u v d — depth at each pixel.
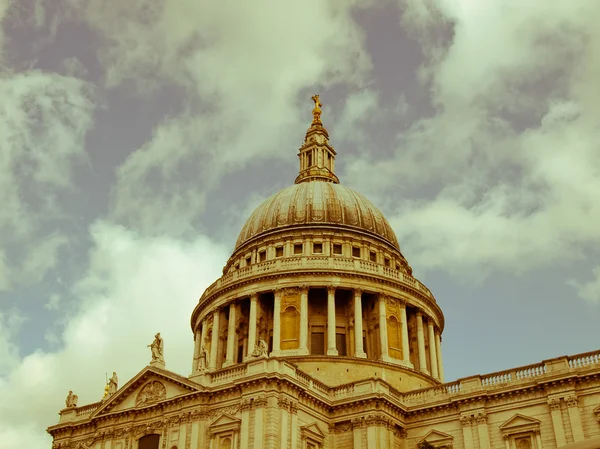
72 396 81.31
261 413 62.00
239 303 91.38
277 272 88.56
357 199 104.12
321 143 115.44
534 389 64.75
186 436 65.38
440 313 97.50
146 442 68.81
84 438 75.38
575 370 62.97
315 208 99.62
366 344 87.88
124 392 72.62
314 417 68.25
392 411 70.00
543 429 63.06
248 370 65.44
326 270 87.88
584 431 60.78
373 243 98.19
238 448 61.88
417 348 90.56
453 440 67.56
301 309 85.75
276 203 103.19
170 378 69.25
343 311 89.56
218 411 65.38
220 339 91.19
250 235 102.00
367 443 67.12
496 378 68.12
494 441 65.25
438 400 70.12
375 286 89.12
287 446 62.12
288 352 83.38
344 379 79.69
